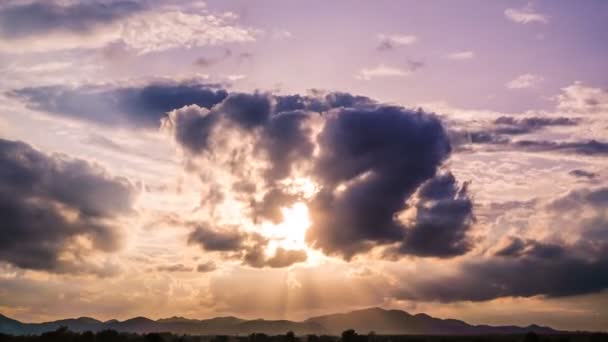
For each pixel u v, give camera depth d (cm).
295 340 15650
